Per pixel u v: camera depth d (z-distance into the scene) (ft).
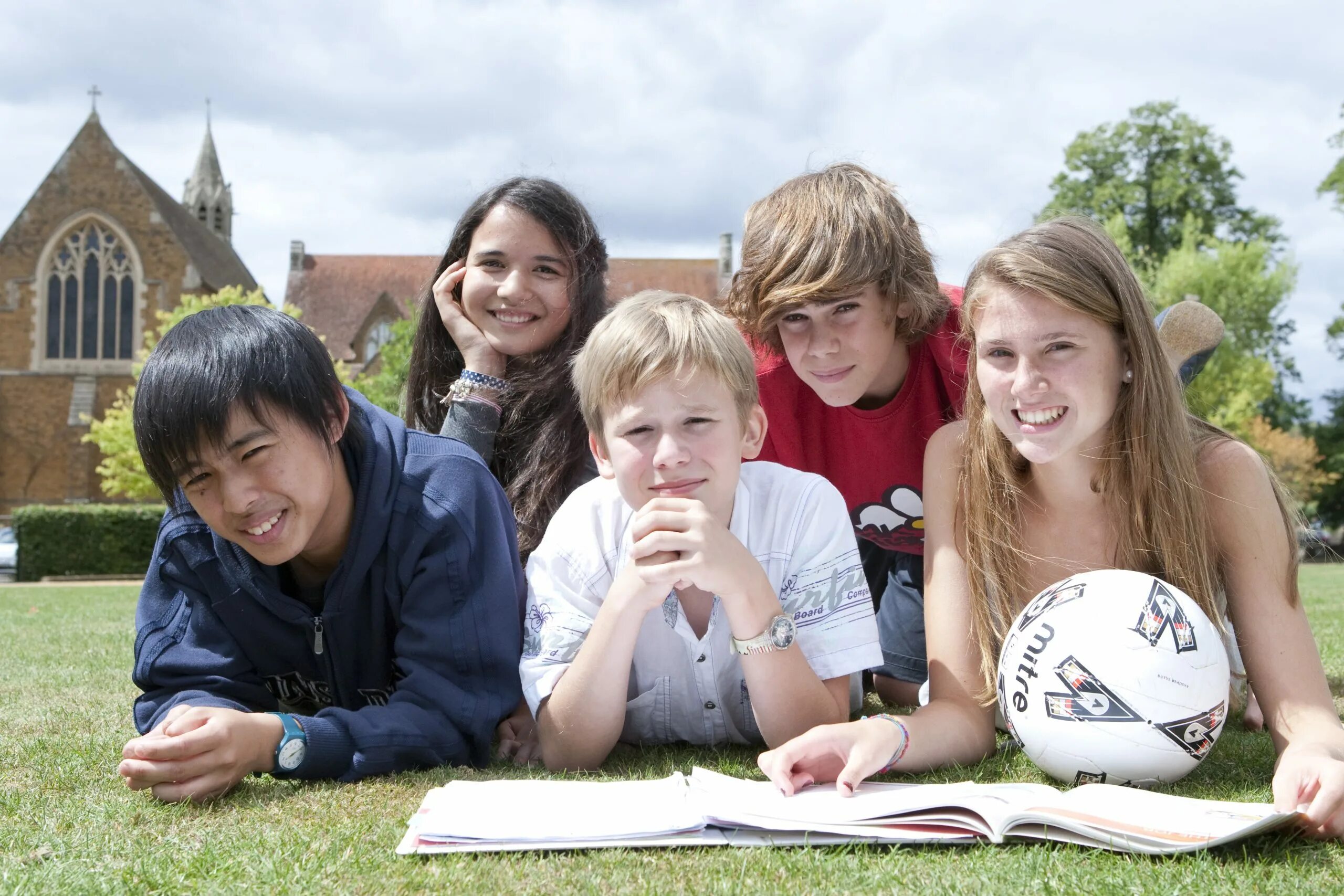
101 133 134.82
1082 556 8.05
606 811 5.79
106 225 133.90
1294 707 6.77
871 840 5.40
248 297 125.18
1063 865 5.03
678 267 151.43
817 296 9.62
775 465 8.49
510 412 12.22
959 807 5.57
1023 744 6.95
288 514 7.13
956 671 7.79
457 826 5.45
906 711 10.89
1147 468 7.39
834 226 9.64
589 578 8.04
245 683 8.07
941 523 8.24
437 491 7.91
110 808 6.31
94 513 78.07
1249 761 7.52
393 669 8.30
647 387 7.22
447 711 7.52
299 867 5.11
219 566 7.79
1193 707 6.43
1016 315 7.13
